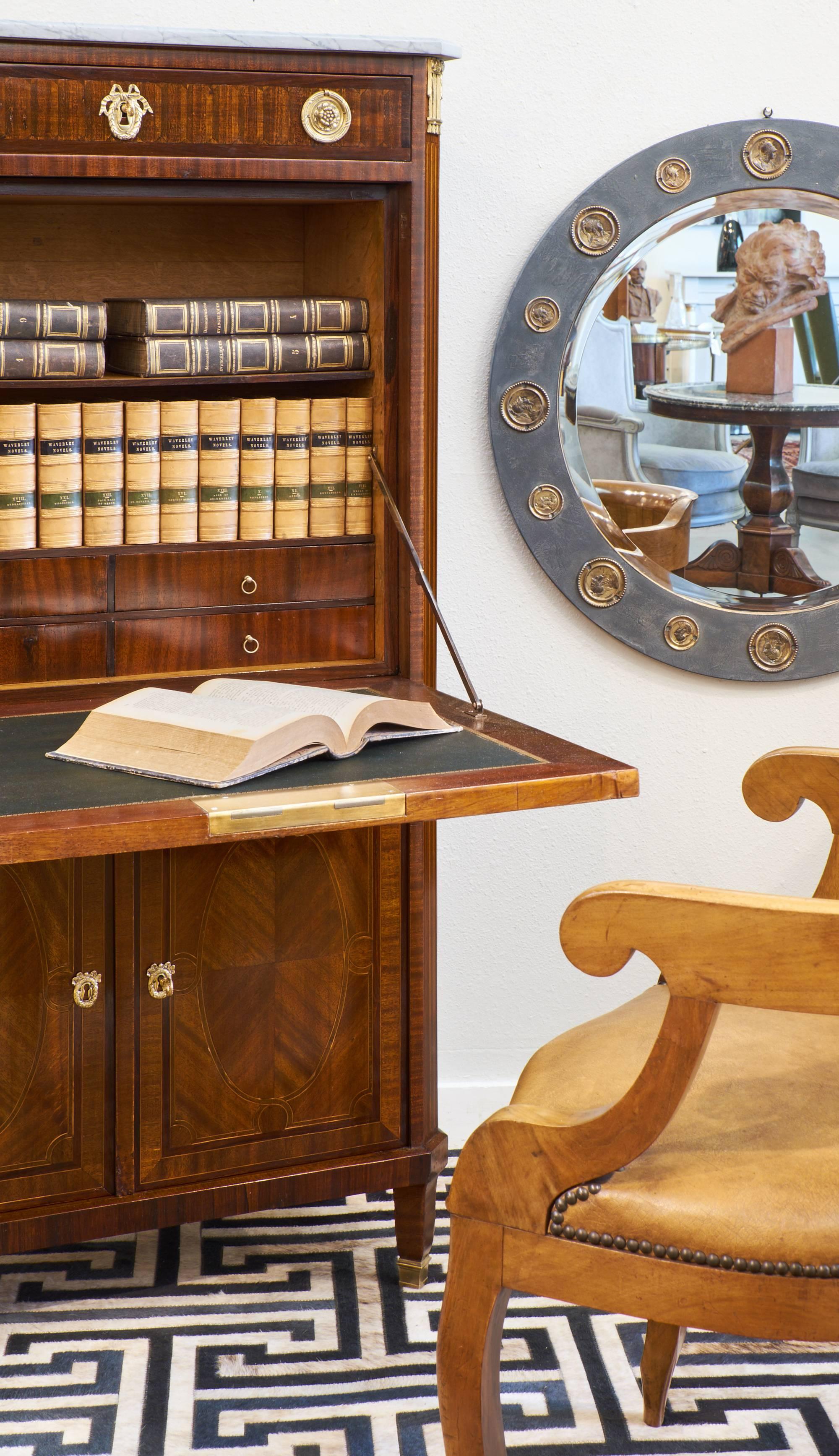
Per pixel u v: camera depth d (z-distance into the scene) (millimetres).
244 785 1678
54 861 1962
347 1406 1985
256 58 1944
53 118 1869
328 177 2008
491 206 2621
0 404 2059
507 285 2650
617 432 2713
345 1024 2188
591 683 2836
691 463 2750
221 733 1727
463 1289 1497
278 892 2105
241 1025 2119
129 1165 2076
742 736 2912
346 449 2197
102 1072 2043
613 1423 1972
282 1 2475
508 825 2846
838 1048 1666
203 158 1946
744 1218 1384
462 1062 2920
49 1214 2025
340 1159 2213
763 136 2641
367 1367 2076
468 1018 2906
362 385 2223
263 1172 2166
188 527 2143
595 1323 2221
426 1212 2262
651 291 2670
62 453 2047
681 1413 2000
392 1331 2168
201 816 1571
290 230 2447
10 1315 2186
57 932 1981
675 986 1346
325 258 2355
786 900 1324
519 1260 1464
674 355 2703
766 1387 2068
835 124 2727
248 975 2109
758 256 2686
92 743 1795
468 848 2838
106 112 1889
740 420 2742
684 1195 1406
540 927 2900
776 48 2680
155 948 2039
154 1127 2088
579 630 2809
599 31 2600
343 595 2230
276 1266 2348
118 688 2096
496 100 2586
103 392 2266
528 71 2588
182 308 2061
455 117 2576
